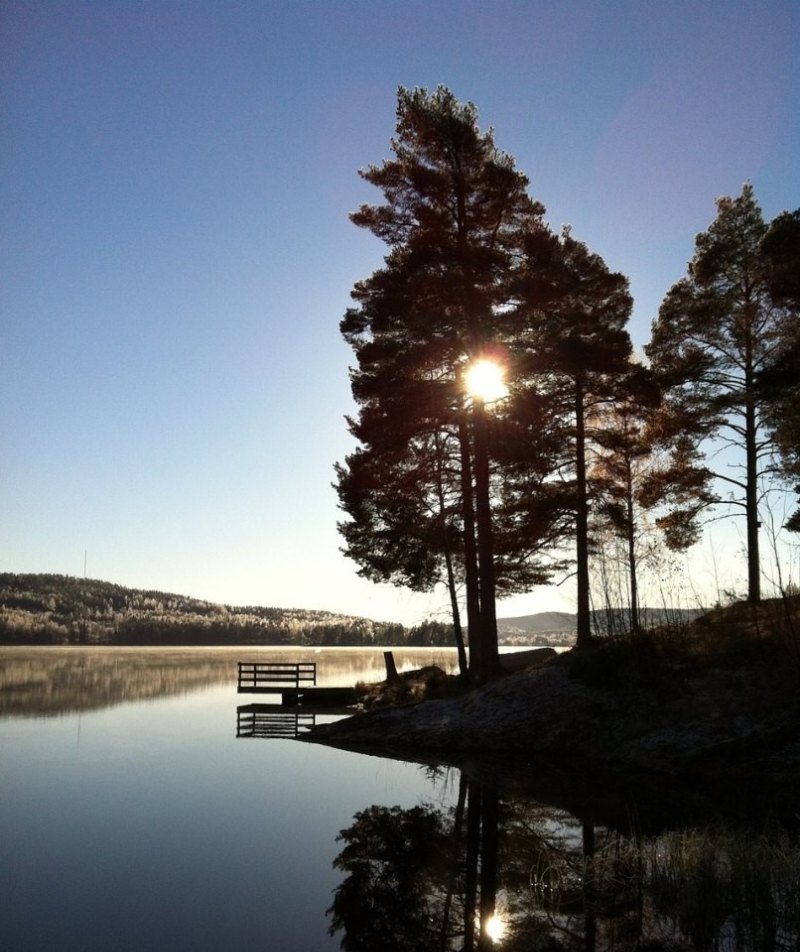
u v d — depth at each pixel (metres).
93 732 22.08
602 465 28.47
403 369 23.33
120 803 12.49
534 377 24.41
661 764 14.52
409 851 9.50
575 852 9.20
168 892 8.00
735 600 17.50
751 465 25.14
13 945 6.56
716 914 6.90
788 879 7.27
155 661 84.12
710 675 16.39
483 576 22.83
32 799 12.80
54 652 119.75
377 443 25.36
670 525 26.16
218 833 10.50
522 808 11.91
